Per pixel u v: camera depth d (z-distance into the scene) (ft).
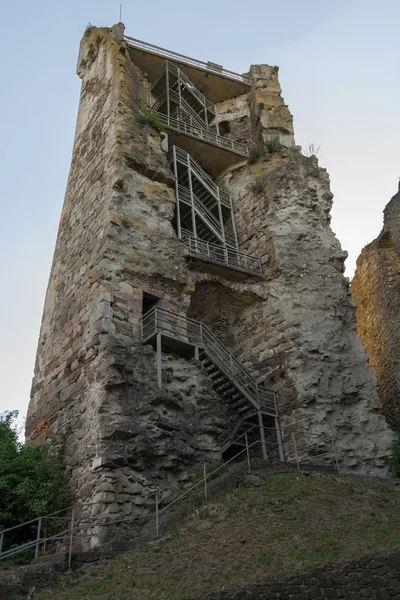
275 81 82.33
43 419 50.80
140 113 64.59
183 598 26.40
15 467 43.14
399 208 86.99
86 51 76.74
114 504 39.01
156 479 41.93
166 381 47.16
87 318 50.06
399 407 74.02
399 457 48.93
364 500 36.29
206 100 81.87
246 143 78.79
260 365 57.62
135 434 42.04
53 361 53.36
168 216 58.39
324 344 55.77
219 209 68.33
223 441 51.21
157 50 77.61
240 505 34.91
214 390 52.60
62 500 41.83
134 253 53.06
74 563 31.58
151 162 60.34
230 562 28.91
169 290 53.98
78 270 55.47
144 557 31.55
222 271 60.34
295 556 28.37
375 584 25.93
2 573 31.55
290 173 68.18
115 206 54.60
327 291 59.41
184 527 34.24
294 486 36.96
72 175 67.67
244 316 61.82
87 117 70.23
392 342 79.36
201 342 51.67
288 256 62.03
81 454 42.96
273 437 53.01
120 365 44.55
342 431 51.70
